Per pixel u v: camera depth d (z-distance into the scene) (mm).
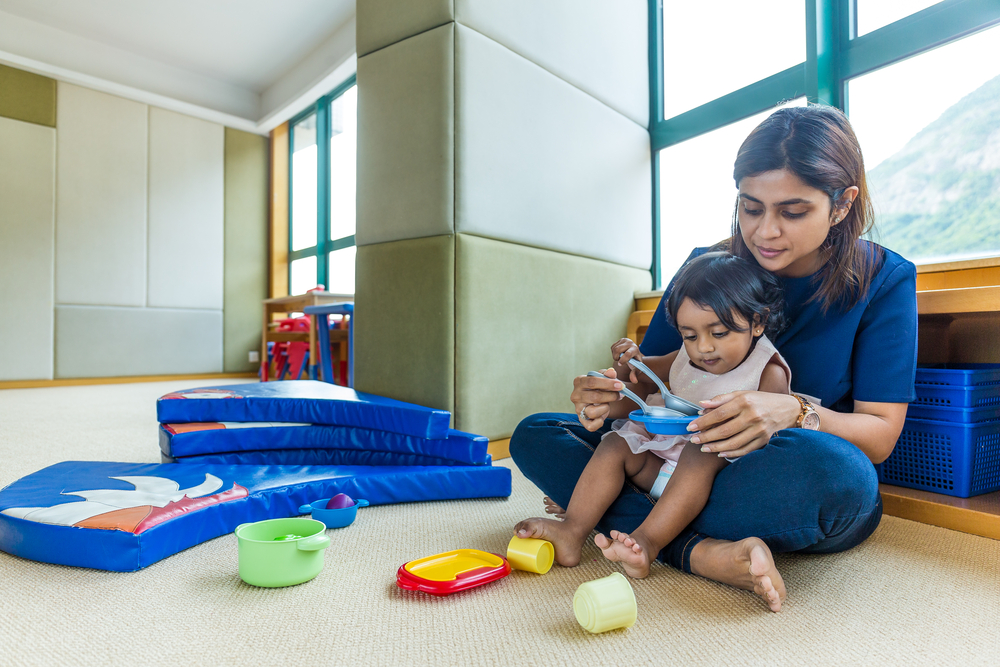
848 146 856
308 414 1439
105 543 874
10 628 698
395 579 860
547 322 1896
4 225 4312
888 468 1320
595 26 2164
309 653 644
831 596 803
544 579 865
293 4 4004
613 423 1026
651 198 2549
